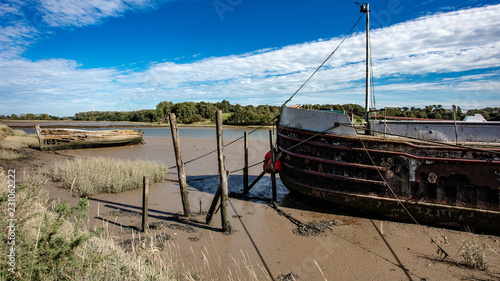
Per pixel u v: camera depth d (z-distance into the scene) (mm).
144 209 7664
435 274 5738
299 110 9727
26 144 25469
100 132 25891
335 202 8906
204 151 23969
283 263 6152
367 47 8953
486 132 9156
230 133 43594
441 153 7637
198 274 5516
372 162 8250
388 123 10664
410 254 6562
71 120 102688
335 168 8781
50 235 4324
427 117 12719
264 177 14977
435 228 7977
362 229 7949
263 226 8164
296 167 9727
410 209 8016
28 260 3912
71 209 4836
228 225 7730
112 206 9781
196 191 12047
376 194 8305
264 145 27922
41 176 13320
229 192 11719
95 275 4273
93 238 6148
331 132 8812
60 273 4105
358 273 5785
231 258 6316
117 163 14320
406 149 7930
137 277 4621
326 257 6418
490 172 7254
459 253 6578
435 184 7742
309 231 7730
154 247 6270
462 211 7543
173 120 8367
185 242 7059
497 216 7230
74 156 20891
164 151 24125
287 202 10555
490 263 6121
